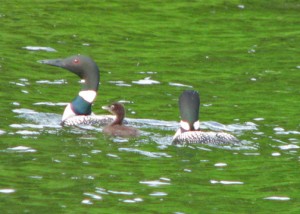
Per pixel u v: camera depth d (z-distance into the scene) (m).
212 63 24.83
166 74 23.45
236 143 17.00
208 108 20.33
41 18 28.66
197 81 22.92
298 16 30.69
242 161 16.03
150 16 29.94
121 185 14.66
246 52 26.19
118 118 17.98
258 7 31.67
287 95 21.72
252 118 19.47
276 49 26.62
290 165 15.89
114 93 21.41
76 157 15.97
